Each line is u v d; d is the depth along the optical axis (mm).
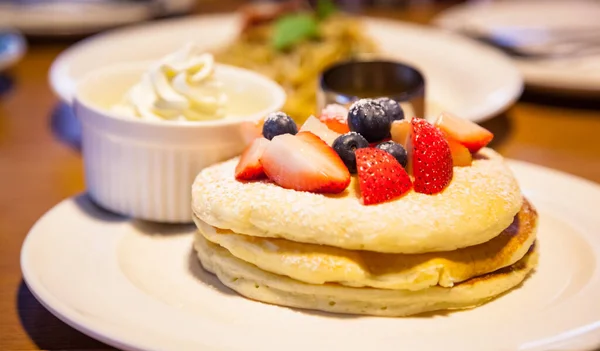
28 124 576
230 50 649
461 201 342
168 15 867
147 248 397
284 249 340
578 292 347
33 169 506
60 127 572
